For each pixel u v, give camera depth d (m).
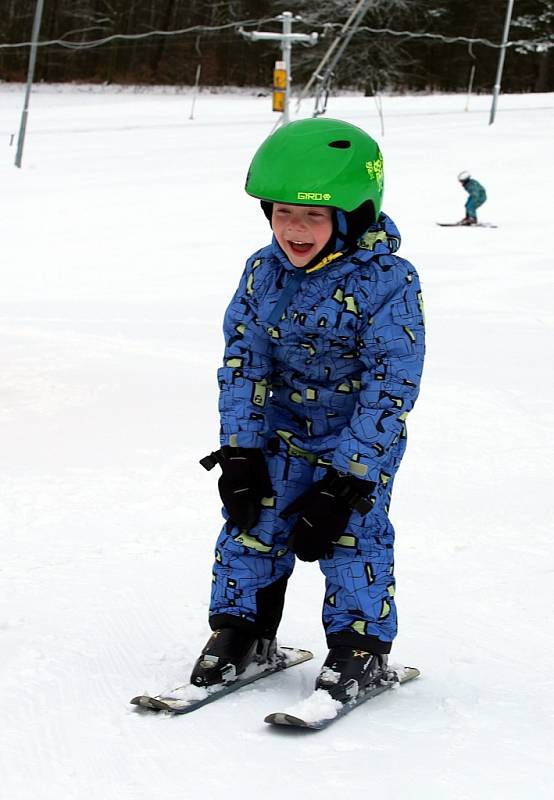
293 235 3.22
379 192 3.29
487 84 74.56
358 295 3.25
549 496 6.70
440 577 5.11
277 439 3.45
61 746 3.00
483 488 6.90
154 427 8.31
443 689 3.60
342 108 50.19
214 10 75.38
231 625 3.46
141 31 75.25
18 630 4.06
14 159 34.91
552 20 71.94
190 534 5.77
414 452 7.82
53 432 8.09
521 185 29.66
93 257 21.55
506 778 2.86
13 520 5.97
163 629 4.12
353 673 3.32
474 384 10.23
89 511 6.17
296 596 4.68
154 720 3.19
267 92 72.38
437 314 15.47
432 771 2.88
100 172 32.59
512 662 3.94
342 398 3.37
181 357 11.43
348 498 3.23
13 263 20.92
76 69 74.38
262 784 2.77
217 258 21.44
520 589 4.91
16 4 72.94
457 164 32.78
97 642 3.93
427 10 69.31
